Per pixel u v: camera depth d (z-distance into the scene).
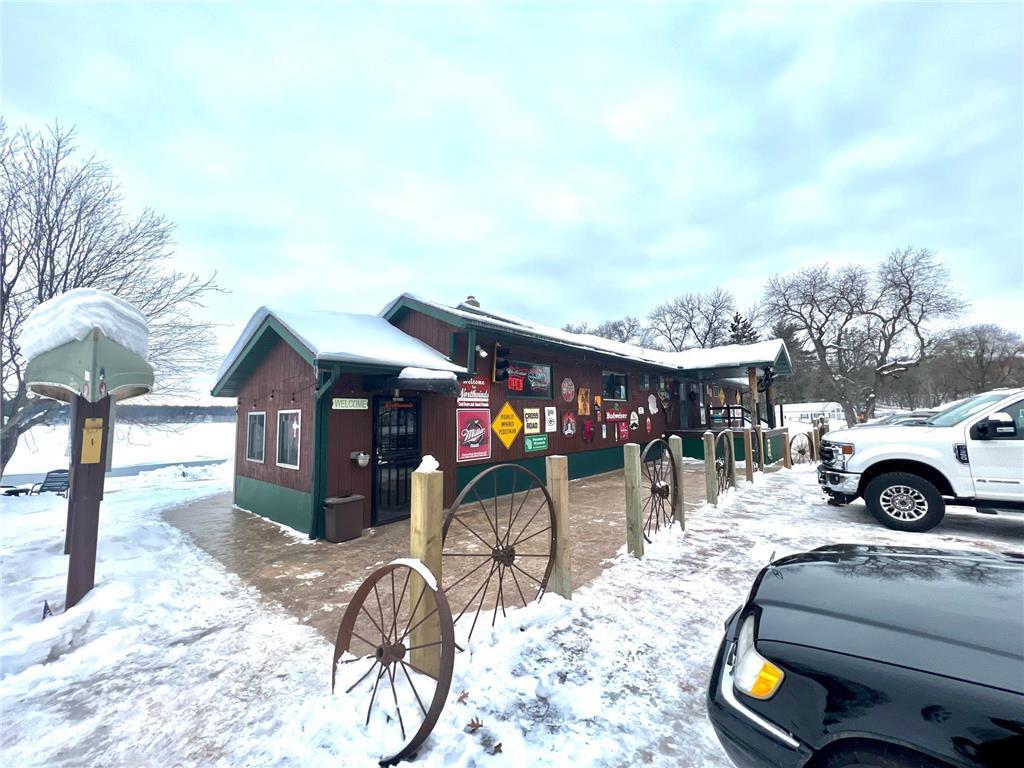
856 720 1.43
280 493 6.82
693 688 2.49
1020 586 1.88
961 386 41.25
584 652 2.86
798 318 36.47
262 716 2.32
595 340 12.13
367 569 4.66
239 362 7.76
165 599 3.87
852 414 33.53
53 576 4.50
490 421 8.22
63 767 2.01
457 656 2.72
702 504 7.41
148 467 18.41
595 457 11.05
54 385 4.43
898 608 1.76
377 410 6.61
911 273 31.77
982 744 1.24
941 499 5.30
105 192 11.64
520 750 2.03
